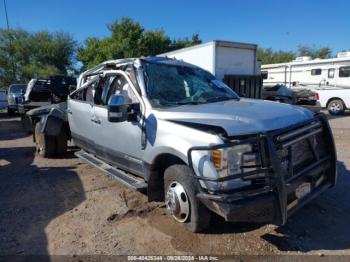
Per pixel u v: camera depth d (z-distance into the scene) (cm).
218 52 1255
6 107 2039
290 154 354
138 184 447
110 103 412
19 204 488
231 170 330
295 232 387
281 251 349
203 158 338
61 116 739
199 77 512
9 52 4978
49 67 4912
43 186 563
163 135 390
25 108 1068
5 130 1298
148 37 4600
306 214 430
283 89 1680
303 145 383
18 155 809
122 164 494
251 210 326
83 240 380
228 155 328
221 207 327
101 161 572
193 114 380
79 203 483
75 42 5309
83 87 598
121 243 371
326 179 416
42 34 5159
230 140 333
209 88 498
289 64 2195
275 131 345
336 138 945
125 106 418
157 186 428
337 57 2002
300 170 370
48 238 386
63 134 753
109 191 528
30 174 638
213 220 411
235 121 351
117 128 479
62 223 422
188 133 362
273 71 2320
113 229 403
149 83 455
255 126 344
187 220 379
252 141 329
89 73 611
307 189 374
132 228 404
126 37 4400
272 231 389
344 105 1702
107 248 362
